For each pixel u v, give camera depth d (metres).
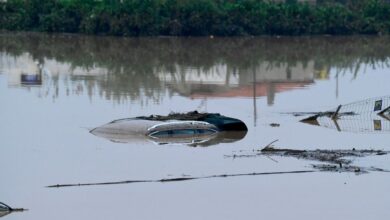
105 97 81.12
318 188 51.69
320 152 60.25
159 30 148.50
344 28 164.88
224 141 63.56
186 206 48.09
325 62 118.00
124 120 66.88
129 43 135.62
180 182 52.56
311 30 161.12
